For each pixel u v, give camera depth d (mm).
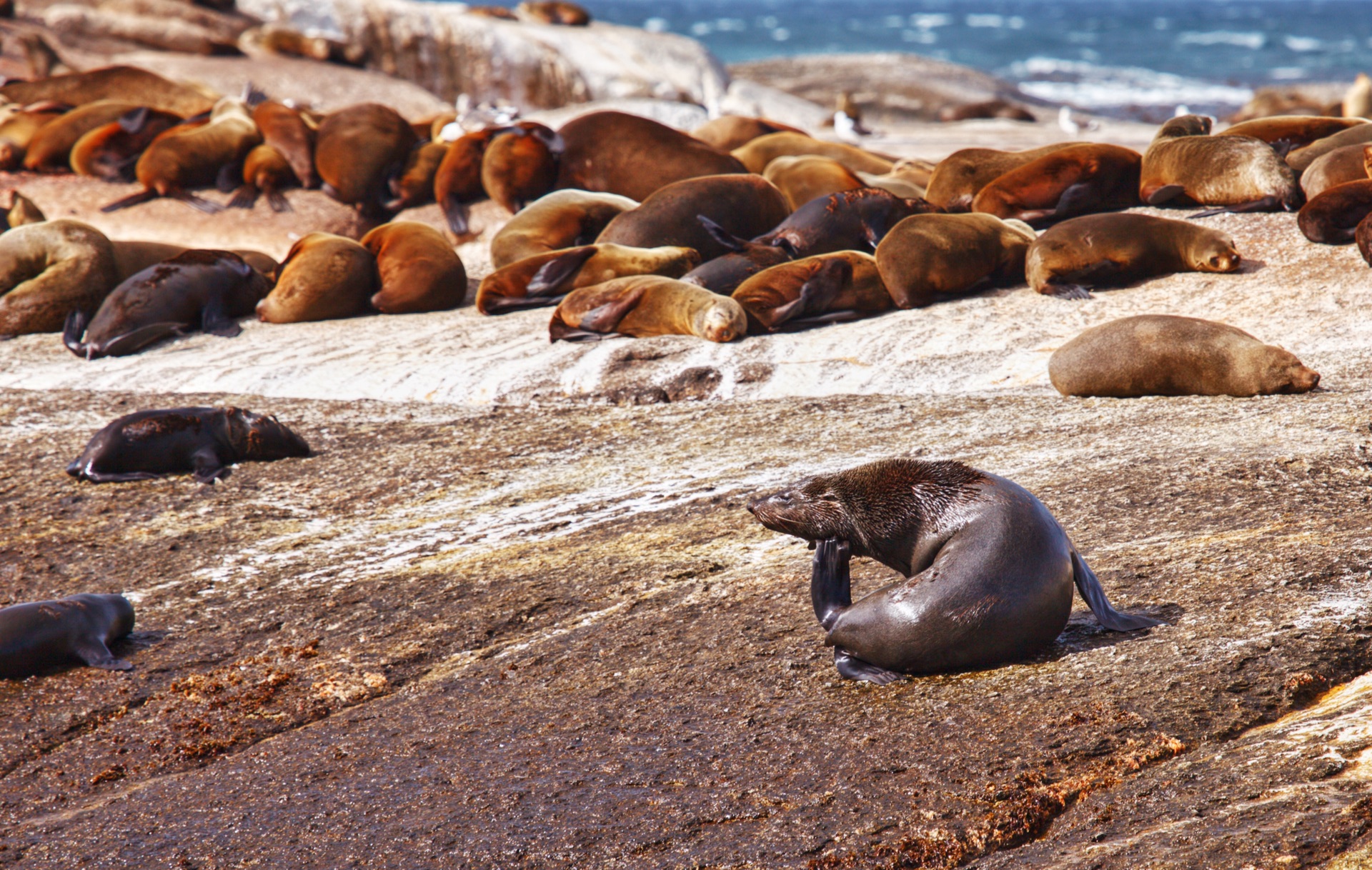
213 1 126125
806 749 13766
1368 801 10742
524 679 17250
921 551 15500
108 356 41781
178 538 25297
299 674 18844
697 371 35969
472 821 13078
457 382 37031
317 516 26531
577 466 28516
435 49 125438
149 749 17016
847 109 116938
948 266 40688
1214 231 39688
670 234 47938
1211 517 19703
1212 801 11445
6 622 19375
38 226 46250
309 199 62906
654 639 17875
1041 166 46938
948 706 14227
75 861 13406
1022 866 11070
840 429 29328
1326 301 35844
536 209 50969
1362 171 41750
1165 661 14438
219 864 12961
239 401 36000
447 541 24266
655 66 129875
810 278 40031
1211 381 28500
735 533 22562
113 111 69500
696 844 12133
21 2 128250
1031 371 34125
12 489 28719
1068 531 20094
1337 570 16391
